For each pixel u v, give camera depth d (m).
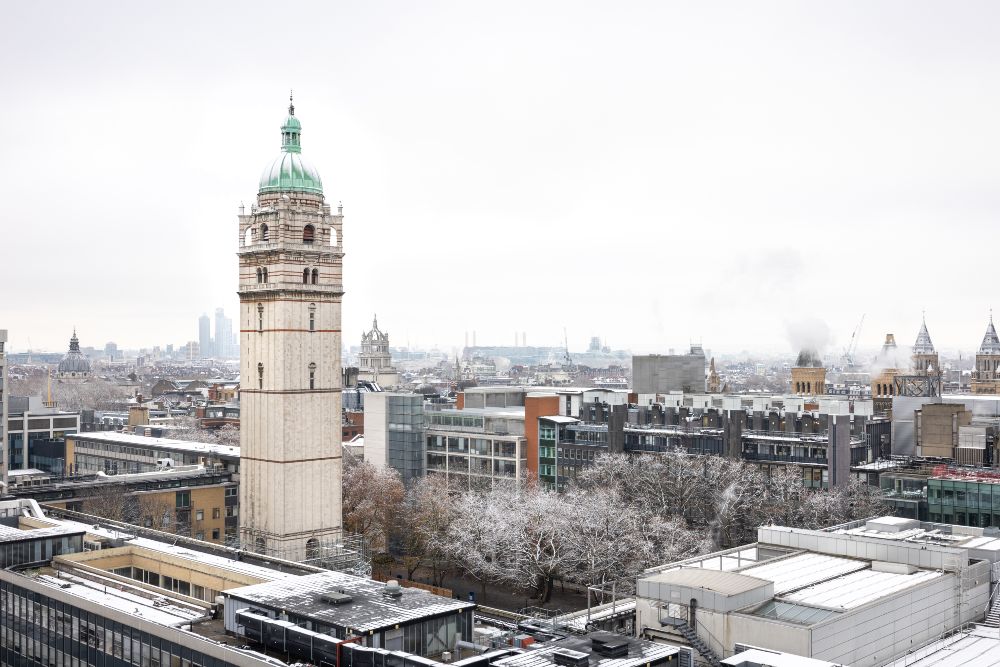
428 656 89.81
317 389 176.25
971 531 143.00
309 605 92.81
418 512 196.38
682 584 103.44
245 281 177.88
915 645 108.31
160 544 134.38
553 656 85.00
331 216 178.50
